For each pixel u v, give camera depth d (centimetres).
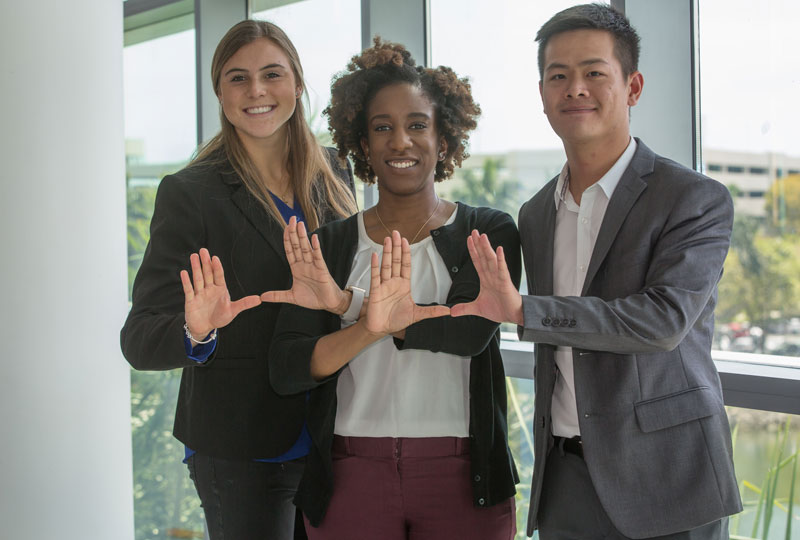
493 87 264
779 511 209
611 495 151
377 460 163
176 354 160
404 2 279
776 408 198
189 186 194
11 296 242
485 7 263
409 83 173
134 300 182
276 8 325
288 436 195
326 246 178
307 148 213
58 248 251
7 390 243
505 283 139
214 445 193
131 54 373
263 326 194
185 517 357
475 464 161
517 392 255
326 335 163
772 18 209
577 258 164
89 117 259
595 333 138
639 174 156
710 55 220
